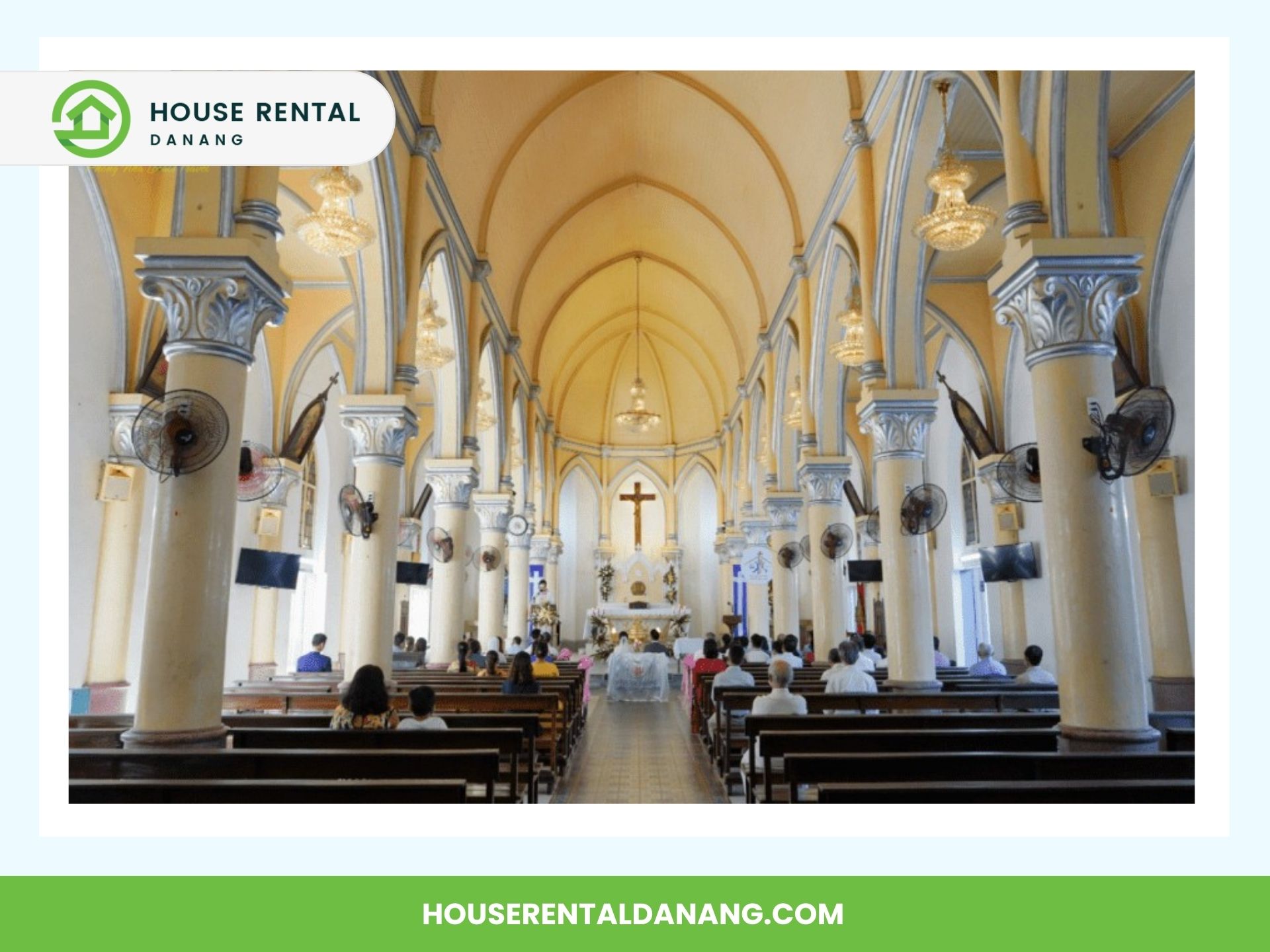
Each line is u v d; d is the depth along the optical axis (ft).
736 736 28.76
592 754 34.60
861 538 68.85
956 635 59.06
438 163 36.91
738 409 77.20
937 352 58.29
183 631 18.62
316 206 37.68
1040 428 19.84
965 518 58.54
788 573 55.21
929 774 14.65
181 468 18.93
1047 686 31.91
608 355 94.02
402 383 31.83
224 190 20.42
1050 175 20.31
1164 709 32.30
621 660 57.21
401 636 56.13
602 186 59.41
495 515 56.34
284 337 49.32
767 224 53.01
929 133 30.37
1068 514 19.07
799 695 25.73
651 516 97.81
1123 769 14.75
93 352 32.19
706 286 72.79
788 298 50.98
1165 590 32.71
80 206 31.40
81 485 31.71
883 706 28.22
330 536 58.65
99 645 32.76
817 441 44.86
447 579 44.37
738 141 49.60
